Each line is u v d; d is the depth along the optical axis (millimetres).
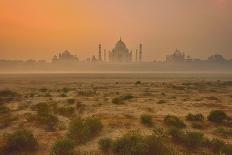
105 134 14648
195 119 19484
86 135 13297
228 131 15445
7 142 11617
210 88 61438
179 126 16906
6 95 40625
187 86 68375
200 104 29219
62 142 11078
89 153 11016
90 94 41844
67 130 15508
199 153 11203
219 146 11891
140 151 10352
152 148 10680
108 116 20266
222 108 27000
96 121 15695
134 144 10828
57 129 15750
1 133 14758
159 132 13664
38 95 40562
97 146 12203
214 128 16969
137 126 16812
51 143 12680
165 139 12727
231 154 11062
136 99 33844
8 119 18234
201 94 43781
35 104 28812
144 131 15461
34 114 20688
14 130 15602
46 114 19203
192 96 39531
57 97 37500
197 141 12141
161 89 56281
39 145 12305
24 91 52594
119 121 18000
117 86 70312
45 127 16234
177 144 12430
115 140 12070
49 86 75562
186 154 10852
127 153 10516
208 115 20703
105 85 77625
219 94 44312
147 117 17750
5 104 29359
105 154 10992
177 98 35844
